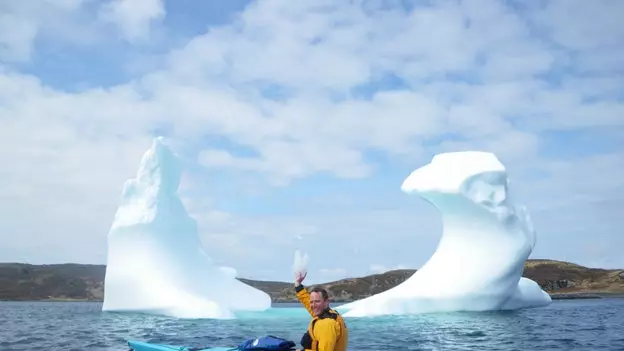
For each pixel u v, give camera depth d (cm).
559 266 9169
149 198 3070
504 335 1834
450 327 2103
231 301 3294
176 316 2691
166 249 3055
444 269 2955
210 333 1888
